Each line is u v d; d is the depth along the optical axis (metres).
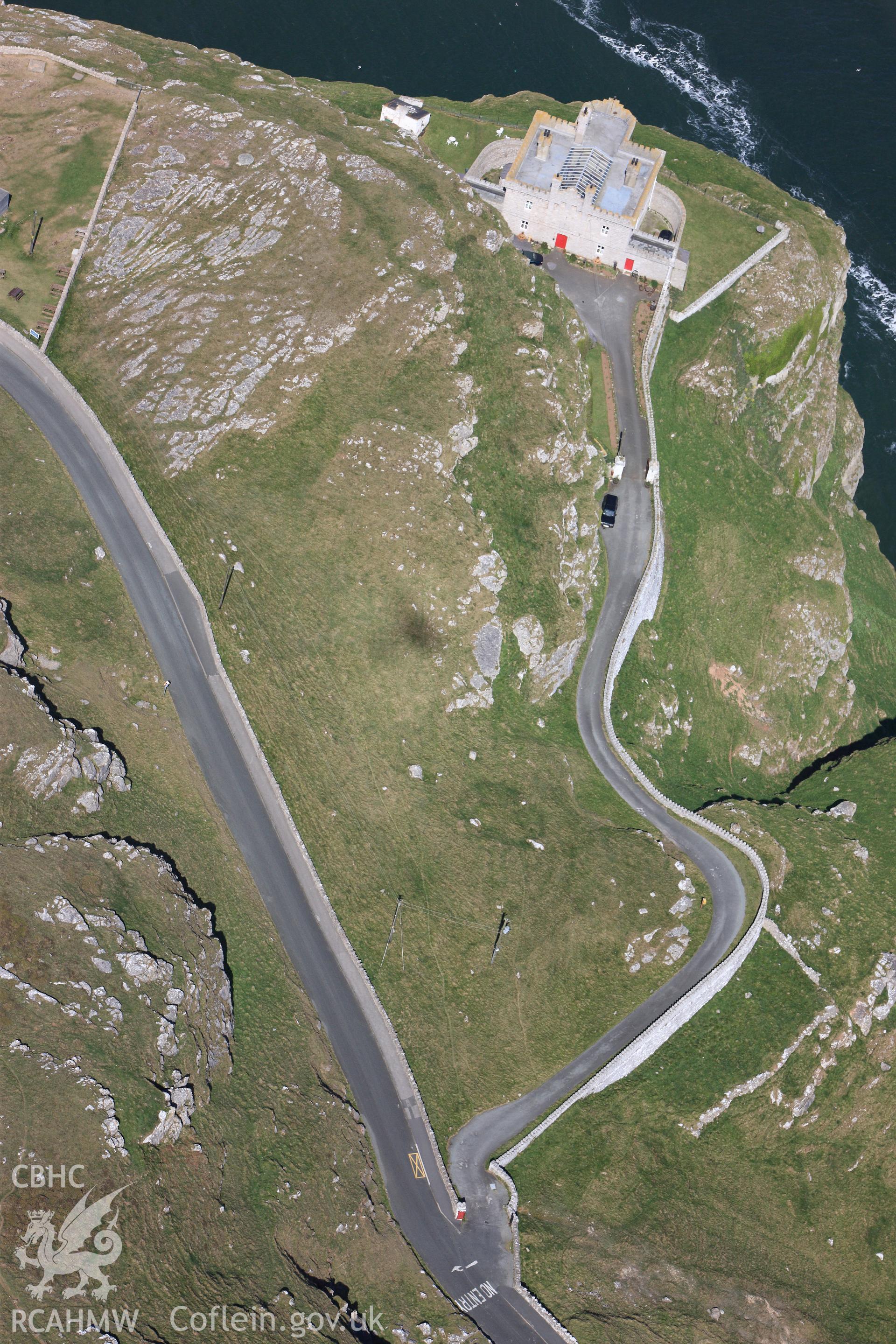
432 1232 101.00
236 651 115.25
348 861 111.75
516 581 126.00
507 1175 104.81
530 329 134.88
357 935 109.25
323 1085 102.69
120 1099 88.75
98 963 93.25
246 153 136.12
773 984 121.62
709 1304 106.50
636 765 126.31
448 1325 96.25
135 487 118.75
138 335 126.25
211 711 112.50
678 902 119.25
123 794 105.00
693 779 135.12
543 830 119.81
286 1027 103.38
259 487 123.00
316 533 122.50
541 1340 97.75
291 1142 97.44
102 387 123.50
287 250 131.75
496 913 114.12
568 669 128.75
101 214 132.00
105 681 109.75
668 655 139.62
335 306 129.75
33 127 137.00
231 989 101.81
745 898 121.94
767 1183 115.69
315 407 126.44
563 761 124.56
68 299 127.31
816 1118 119.19
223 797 110.12
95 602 113.12
